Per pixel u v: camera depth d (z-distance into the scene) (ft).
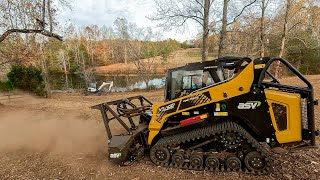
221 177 11.92
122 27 114.11
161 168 13.17
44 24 35.50
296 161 13.32
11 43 46.75
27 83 59.47
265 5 49.26
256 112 12.25
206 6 36.06
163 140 13.62
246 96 12.29
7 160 14.83
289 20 58.13
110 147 13.38
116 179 12.18
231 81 12.43
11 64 55.31
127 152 13.61
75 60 165.99
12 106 38.01
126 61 171.42
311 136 11.43
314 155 14.03
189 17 37.55
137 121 25.00
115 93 88.89
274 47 77.20
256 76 11.98
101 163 14.16
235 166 12.25
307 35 92.07
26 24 42.60
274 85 12.05
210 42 46.09
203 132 12.63
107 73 159.43
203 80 14.35
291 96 11.86
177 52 158.40
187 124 13.50
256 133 12.48
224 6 35.35
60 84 135.64
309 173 11.94
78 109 35.09
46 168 13.58
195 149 13.34
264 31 51.21
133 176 12.41
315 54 102.12
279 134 12.01
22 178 12.46
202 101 13.01
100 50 196.75
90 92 82.28
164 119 13.93
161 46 122.42
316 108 26.89
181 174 12.42
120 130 21.74
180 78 14.87
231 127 12.21
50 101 51.83
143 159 14.42
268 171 11.76
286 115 11.93
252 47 60.90
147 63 124.57
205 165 12.72
